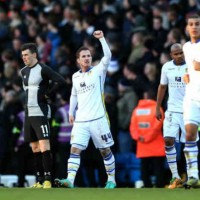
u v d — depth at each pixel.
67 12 65.50
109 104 51.66
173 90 42.53
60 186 41.16
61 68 56.44
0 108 60.09
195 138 37.28
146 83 52.78
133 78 53.41
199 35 37.09
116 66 57.19
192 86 37.16
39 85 42.59
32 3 72.06
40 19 68.06
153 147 48.84
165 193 34.31
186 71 42.16
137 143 49.66
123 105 53.00
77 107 44.12
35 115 42.59
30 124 42.84
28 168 53.75
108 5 64.75
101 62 41.75
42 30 67.25
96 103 41.56
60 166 51.44
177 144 48.28
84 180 52.53
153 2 61.94
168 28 58.28
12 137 53.03
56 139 51.12
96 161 50.94
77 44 62.16
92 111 41.47
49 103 43.22
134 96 52.91
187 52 37.28
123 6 64.19
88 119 41.47
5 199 32.34
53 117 50.91
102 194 34.16
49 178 42.38
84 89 41.62
